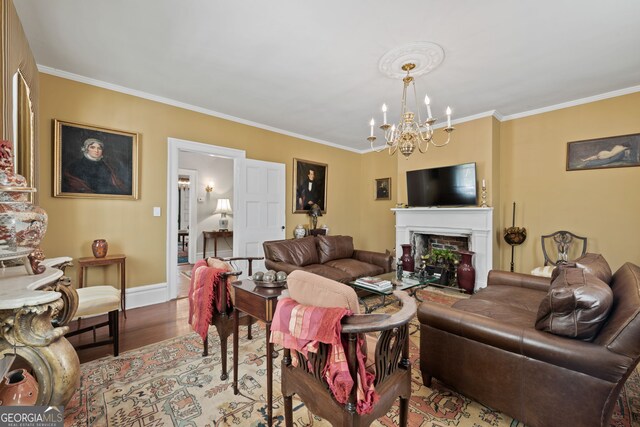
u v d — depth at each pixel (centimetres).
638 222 310
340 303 102
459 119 412
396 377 118
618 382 113
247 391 171
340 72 276
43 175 265
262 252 434
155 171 334
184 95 332
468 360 154
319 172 532
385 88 312
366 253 415
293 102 352
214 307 183
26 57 204
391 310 309
